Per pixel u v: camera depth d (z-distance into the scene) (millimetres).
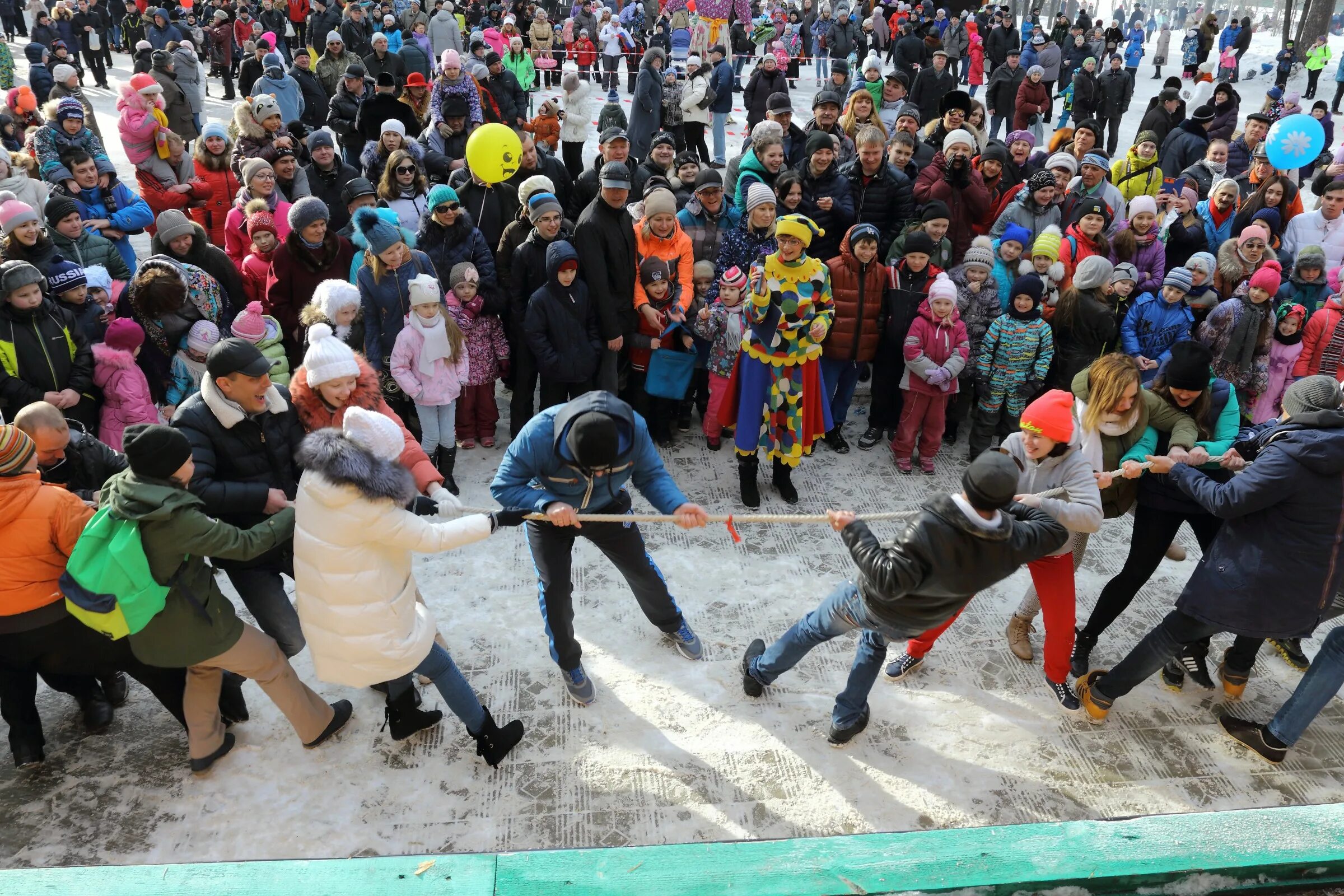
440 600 4621
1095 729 3902
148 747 3666
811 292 5031
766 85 12766
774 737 3789
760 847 2674
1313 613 3475
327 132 6957
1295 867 2656
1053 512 3562
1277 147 6992
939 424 5914
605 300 5523
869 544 3176
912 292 5801
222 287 5379
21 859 3129
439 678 3402
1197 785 3617
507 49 15914
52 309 4477
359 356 3760
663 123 11812
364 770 3572
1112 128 14633
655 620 4098
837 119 8023
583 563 4961
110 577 2896
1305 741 3875
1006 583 4918
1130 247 6449
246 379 3359
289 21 20172
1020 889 2584
